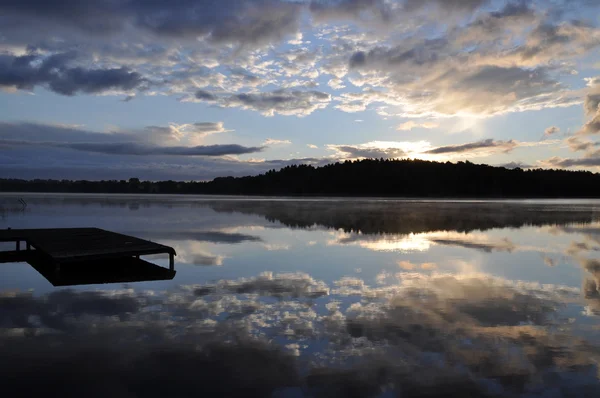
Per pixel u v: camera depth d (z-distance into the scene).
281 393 4.75
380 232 23.20
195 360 5.60
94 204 61.22
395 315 7.75
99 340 6.31
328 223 29.25
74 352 5.84
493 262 13.76
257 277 11.16
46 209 46.69
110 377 5.09
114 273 11.68
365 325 7.15
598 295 9.39
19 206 52.31
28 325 7.00
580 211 52.81
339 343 6.29
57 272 11.50
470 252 15.91
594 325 7.22
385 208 55.28
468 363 5.59
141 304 8.38
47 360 5.56
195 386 4.89
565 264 13.48
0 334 6.55
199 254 15.05
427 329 6.96
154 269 12.28
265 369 5.36
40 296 9.01
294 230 23.97
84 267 12.66
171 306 8.23
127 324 7.07
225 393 4.73
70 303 8.42
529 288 10.05
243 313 7.79
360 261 13.70
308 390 4.82
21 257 15.03
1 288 9.78
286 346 6.15
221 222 29.78
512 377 5.18
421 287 10.08
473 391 4.83
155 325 7.04
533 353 5.95
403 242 18.75
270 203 73.56
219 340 6.36
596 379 5.15
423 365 5.52
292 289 9.77
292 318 7.51
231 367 5.41
